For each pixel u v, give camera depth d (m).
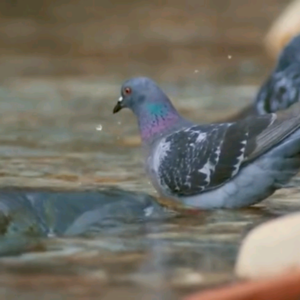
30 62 28.45
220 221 10.01
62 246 8.89
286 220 7.88
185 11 35.09
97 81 25.05
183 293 7.31
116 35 32.34
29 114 19.03
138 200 10.45
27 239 9.17
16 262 8.29
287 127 10.10
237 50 30.06
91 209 10.00
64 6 35.56
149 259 8.38
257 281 7.05
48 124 17.66
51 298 7.22
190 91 22.84
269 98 14.32
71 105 20.58
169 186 10.78
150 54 29.92
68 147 15.00
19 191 10.27
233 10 35.06
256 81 24.64
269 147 10.13
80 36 32.22
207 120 17.77
